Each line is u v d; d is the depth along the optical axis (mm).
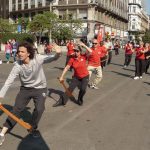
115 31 97312
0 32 58594
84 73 10281
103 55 18750
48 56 6566
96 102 11070
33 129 6930
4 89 6453
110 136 7219
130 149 6410
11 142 6719
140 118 8891
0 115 8891
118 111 9727
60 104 10320
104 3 83062
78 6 74938
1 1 93125
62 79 10242
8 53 29156
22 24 70250
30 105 10078
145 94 13039
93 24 74375
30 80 6625
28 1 84250
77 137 7109
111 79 18203
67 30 65625
